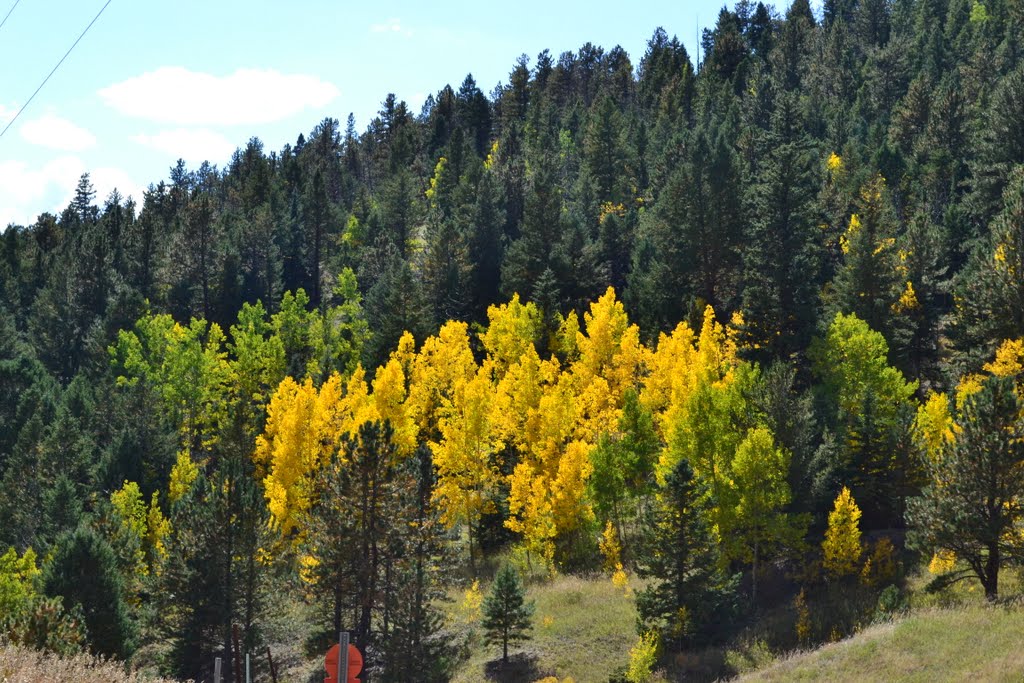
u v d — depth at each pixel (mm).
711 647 44500
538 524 56094
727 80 188000
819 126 148750
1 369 98688
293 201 168375
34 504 73625
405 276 91062
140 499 62781
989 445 38562
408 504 48031
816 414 56156
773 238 81000
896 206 106188
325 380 87875
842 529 46781
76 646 32531
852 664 31359
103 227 167000
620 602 50781
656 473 53469
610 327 73375
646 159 143375
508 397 64562
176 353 93125
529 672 44406
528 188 137500
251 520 48750
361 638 48719
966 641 30641
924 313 75875
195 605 47281
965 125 126812
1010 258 62562
